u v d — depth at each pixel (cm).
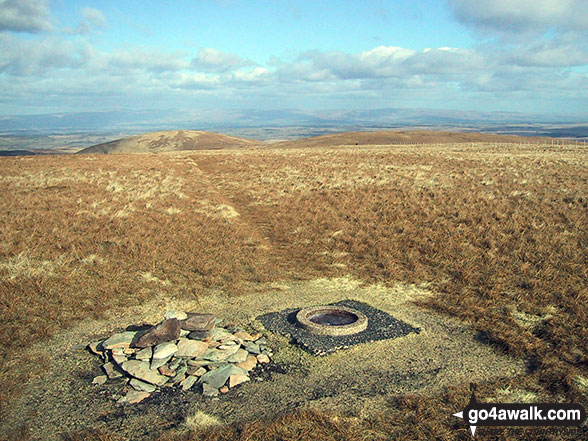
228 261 1523
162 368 788
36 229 1712
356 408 682
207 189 3016
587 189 2402
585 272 1291
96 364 834
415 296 1246
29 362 838
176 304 1169
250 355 866
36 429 632
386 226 1909
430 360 858
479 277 1343
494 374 796
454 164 3869
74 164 3988
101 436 605
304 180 3241
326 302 1197
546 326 989
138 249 1548
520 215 1914
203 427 626
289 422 638
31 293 1162
